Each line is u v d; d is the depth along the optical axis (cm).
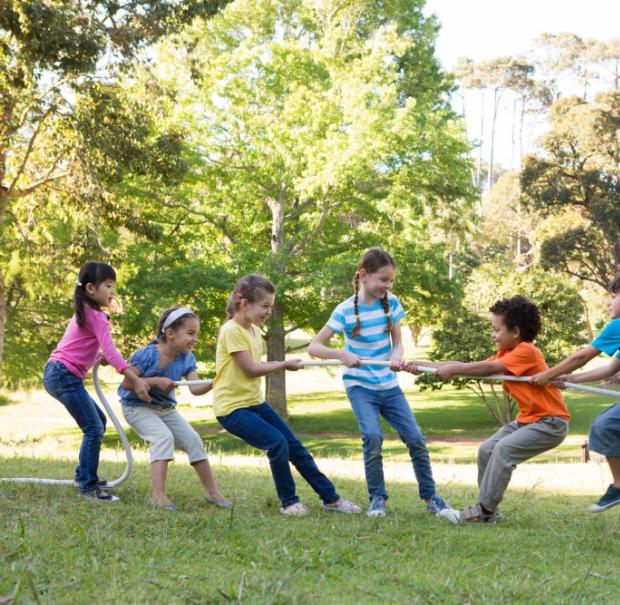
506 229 6206
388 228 2809
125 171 1927
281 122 2727
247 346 531
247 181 2734
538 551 421
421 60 3169
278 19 3131
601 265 4159
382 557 391
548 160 4375
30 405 3628
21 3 1480
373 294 545
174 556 373
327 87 2745
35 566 337
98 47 1566
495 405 3319
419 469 541
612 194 4078
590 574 376
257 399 541
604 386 3731
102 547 373
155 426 538
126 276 2508
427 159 2667
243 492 598
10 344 2394
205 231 3002
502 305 526
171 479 659
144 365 552
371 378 541
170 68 2622
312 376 4528
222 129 2727
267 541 404
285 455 520
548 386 514
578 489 741
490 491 503
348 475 779
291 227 3005
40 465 715
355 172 2512
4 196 1831
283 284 2500
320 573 359
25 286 2294
